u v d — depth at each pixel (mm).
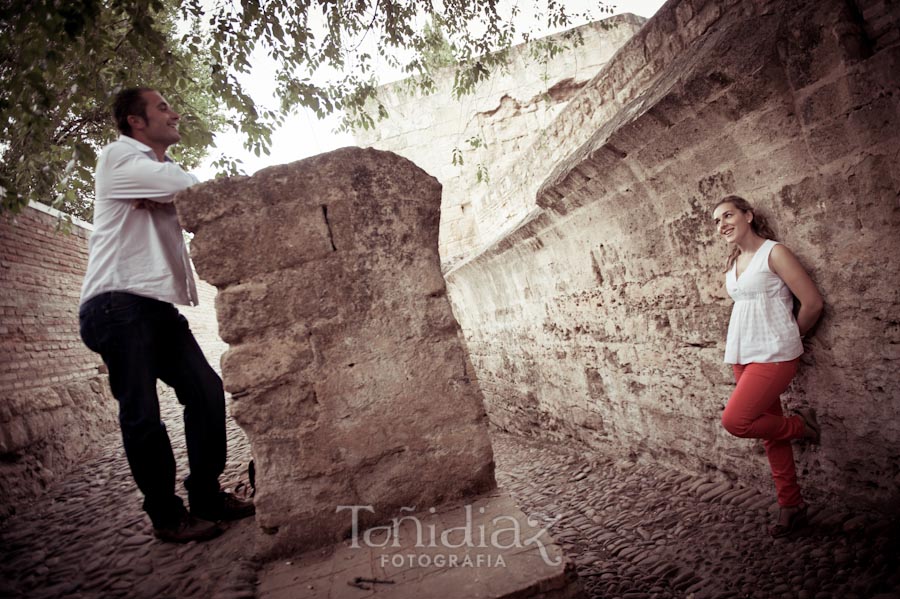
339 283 2334
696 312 3660
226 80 4254
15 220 5340
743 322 2830
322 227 2330
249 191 2289
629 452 4895
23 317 5168
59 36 3209
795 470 2887
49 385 5305
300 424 2279
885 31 2225
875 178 2355
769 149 2754
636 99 3932
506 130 12422
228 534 2551
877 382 2574
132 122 2613
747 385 2770
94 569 2434
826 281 2680
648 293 4133
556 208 4785
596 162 3846
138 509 3131
